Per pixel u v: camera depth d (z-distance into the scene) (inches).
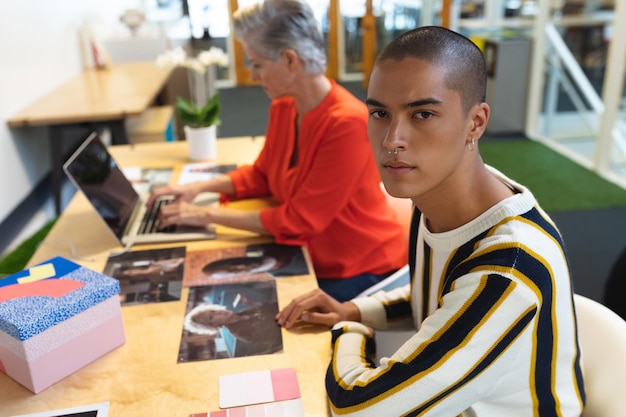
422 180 32.8
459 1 262.1
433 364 31.3
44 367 39.1
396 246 67.3
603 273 118.0
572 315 35.2
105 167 67.1
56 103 144.6
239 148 93.4
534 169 178.7
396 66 31.6
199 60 89.0
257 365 41.5
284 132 69.4
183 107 86.4
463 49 31.9
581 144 187.6
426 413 32.2
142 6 301.0
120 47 209.0
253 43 60.2
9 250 127.7
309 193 60.9
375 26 303.4
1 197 127.8
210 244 60.9
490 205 34.6
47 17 164.9
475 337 30.7
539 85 211.2
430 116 31.5
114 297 42.7
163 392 39.0
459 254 35.0
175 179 79.7
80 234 63.5
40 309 38.9
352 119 59.9
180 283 52.8
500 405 35.2
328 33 319.0
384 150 32.7
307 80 61.9
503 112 219.1
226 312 48.1
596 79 176.6
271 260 57.1
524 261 31.3
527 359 33.4
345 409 34.3
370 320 48.2
